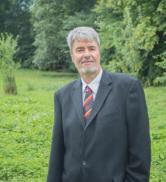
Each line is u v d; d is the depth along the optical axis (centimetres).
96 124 389
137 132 388
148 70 2695
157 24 2512
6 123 1410
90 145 388
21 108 1767
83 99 406
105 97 395
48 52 4431
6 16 5856
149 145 392
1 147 1076
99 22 3312
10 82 2380
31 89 2723
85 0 4325
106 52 3186
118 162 385
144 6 2547
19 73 4619
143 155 387
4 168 878
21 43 5538
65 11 4397
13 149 1056
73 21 4125
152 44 2505
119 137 386
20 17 5809
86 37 397
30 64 5441
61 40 4325
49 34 4378
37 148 1080
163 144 1061
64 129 409
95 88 404
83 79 408
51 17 4381
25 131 1298
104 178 383
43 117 1534
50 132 1262
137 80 401
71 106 411
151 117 1479
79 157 393
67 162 405
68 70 4775
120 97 393
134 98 392
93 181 387
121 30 2792
